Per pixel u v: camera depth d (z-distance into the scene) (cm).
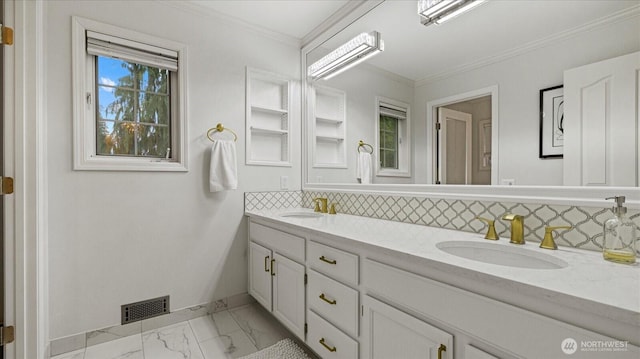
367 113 199
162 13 196
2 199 147
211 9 212
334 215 206
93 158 178
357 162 207
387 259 113
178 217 203
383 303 113
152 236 194
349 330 129
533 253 105
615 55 99
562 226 108
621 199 91
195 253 210
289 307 174
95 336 175
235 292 229
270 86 249
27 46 146
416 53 166
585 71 106
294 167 257
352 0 204
